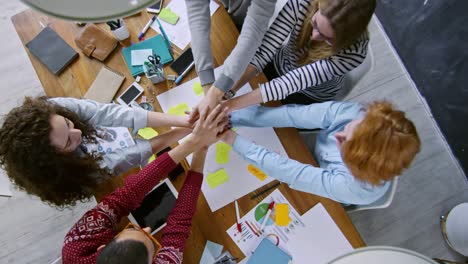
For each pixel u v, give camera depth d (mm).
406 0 2053
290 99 1633
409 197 2012
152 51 1385
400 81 2172
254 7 1236
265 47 1356
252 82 1391
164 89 1376
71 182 1118
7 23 2236
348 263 543
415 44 2070
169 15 1431
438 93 2029
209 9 1332
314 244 1234
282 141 1334
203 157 1273
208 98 1261
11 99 2143
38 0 431
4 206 1987
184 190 1206
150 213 1247
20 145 980
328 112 1303
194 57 1307
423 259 515
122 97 1364
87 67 1386
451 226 1850
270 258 1223
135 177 1204
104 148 1289
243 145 1274
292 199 1272
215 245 1235
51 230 1972
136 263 938
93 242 1107
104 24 1404
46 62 1371
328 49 1234
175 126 1327
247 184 1289
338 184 1180
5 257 1938
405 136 979
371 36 2229
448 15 1871
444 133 2066
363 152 1007
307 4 1272
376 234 1967
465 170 2010
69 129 1090
